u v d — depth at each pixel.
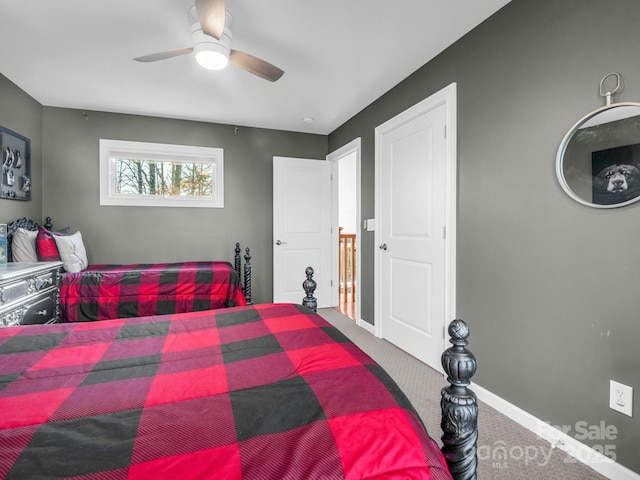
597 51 1.47
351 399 0.81
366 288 3.52
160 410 0.76
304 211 4.30
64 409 0.76
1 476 0.55
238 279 3.05
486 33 2.03
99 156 3.62
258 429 0.69
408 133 2.80
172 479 0.56
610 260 1.44
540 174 1.72
